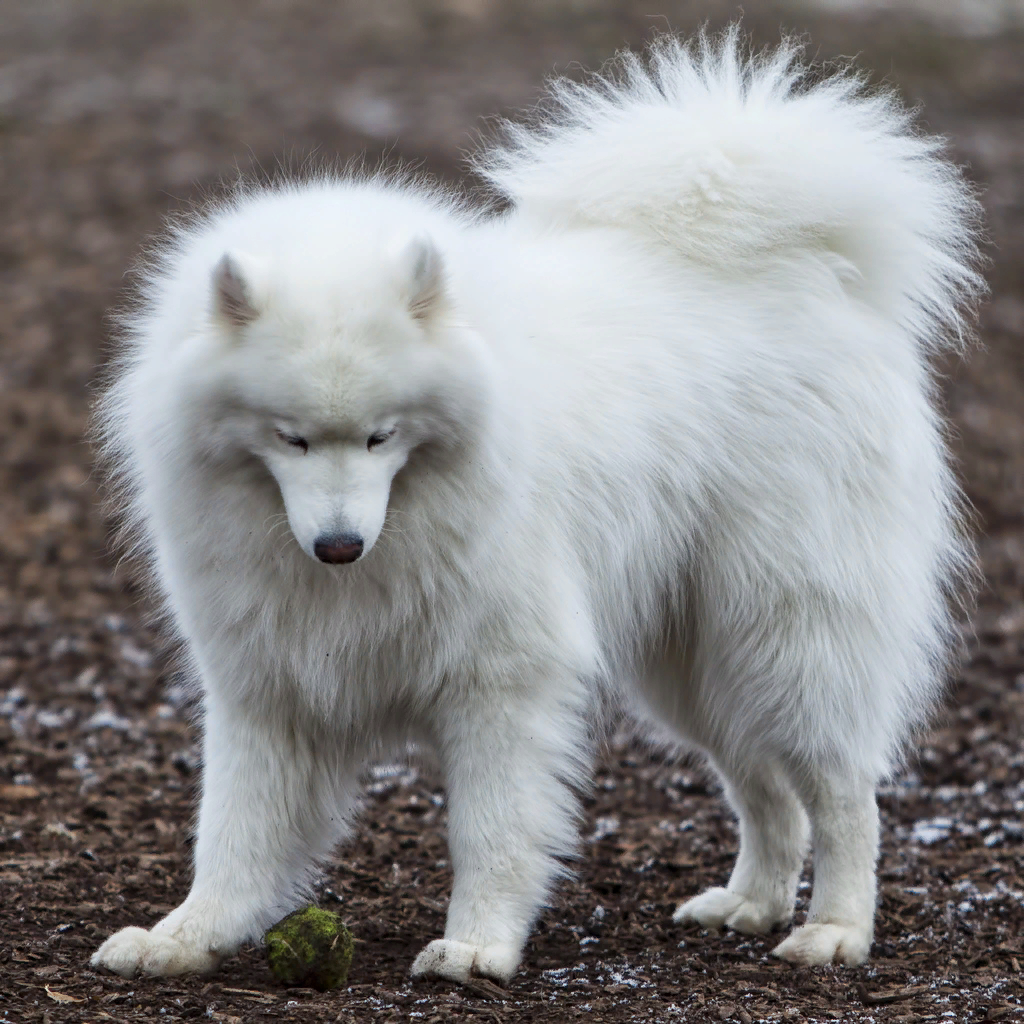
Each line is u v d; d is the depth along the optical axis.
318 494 6.63
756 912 9.07
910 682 9.06
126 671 14.29
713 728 9.12
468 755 7.67
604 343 8.26
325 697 7.58
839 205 8.73
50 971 7.39
